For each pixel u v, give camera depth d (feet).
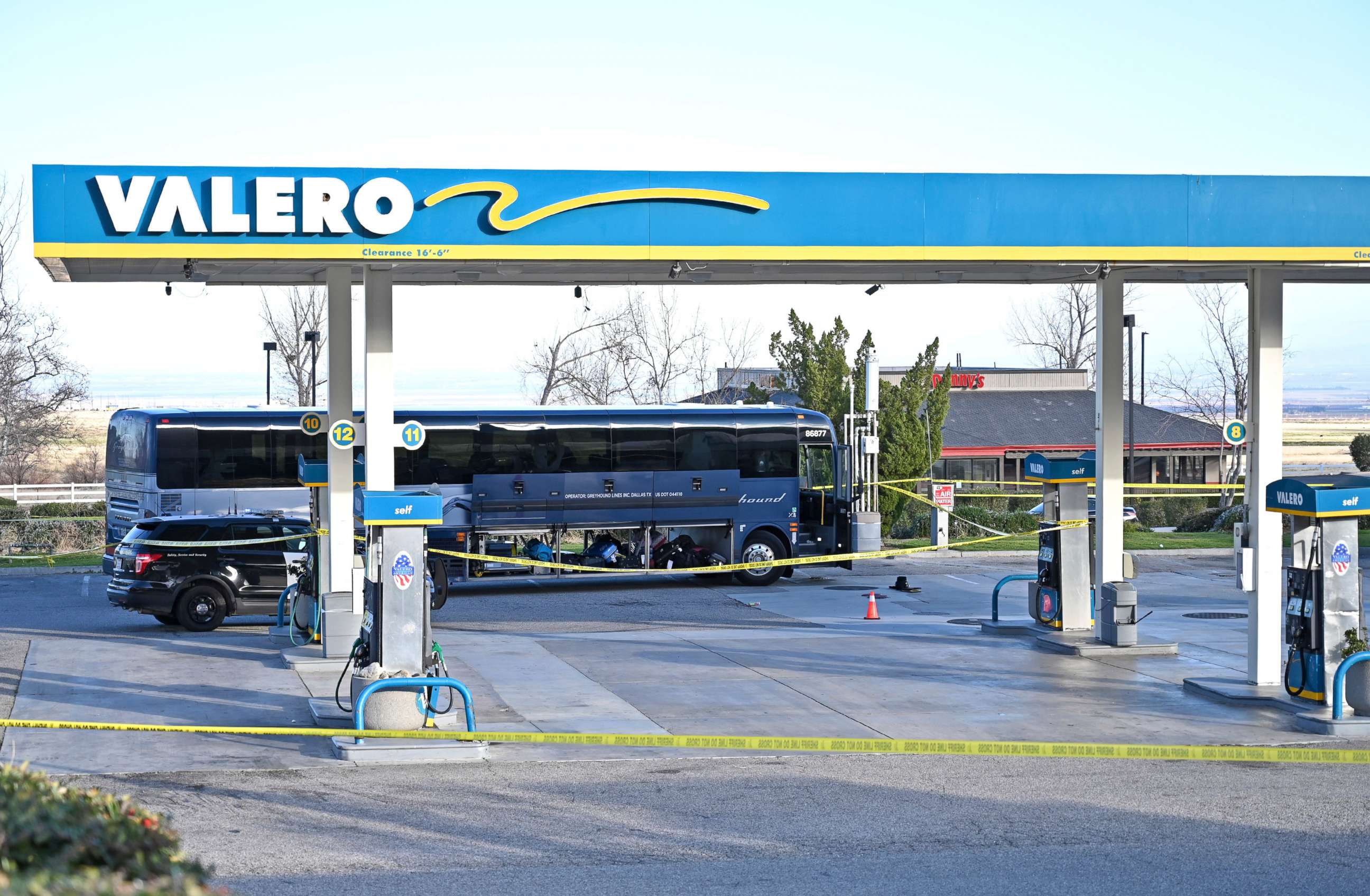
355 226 41.78
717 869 27.50
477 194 42.39
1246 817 31.71
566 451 86.48
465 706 41.65
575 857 28.35
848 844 29.43
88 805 15.05
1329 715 42.37
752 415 89.10
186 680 50.83
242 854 28.45
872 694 48.73
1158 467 199.31
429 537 84.79
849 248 44.60
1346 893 25.95
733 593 84.23
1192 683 48.62
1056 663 55.52
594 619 71.72
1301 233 46.60
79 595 82.07
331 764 37.29
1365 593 76.79
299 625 57.41
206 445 86.69
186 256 40.83
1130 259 45.91
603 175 43.16
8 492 155.22
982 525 122.01
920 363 126.72
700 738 36.58
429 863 27.84
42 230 40.14
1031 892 26.00
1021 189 45.44
